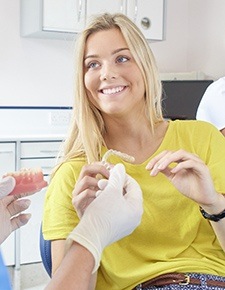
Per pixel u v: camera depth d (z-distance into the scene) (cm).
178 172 102
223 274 114
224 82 205
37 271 301
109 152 113
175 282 108
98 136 122
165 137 125
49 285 72
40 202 303
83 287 72
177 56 412
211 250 117
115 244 113
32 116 353
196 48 406
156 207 116
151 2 354
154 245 115
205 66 397
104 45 116
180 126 128
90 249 75
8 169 295
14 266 302
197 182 101
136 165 118
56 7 320
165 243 116
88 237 77
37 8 318
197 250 116
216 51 384
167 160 100
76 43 120
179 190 104
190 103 348
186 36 412
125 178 94
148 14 353
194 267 111
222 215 106
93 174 101
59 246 106
